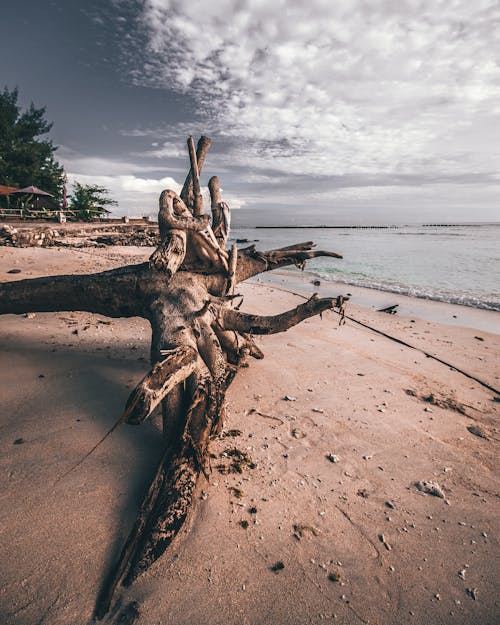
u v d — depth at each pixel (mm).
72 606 2107
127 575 2299
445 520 2930
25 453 3260
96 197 36906
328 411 4559
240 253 5543
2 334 5945
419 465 3604
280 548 2576
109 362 5371
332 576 2398
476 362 6785
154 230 27578
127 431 3734
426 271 21719
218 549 2533
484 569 2514
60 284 4477
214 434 3643
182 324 4035
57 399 4180
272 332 4340
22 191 28250
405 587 2361
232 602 2193
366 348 7289
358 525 2826
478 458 3766
